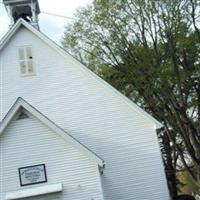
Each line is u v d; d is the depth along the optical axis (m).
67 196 22.83
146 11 31.30
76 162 23.06
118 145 26.64
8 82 27.36
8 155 23.00
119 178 26.31
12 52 27.64
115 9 32.47
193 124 32.69
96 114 27.00
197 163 32.34
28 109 23.08
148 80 31.52
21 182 22.83
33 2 29.59
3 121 23.05
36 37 27.78
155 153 26.55
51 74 27.45
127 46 32.62
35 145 23.09
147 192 26.16
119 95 27.12
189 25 30.75
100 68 34.38
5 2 29.20
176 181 41.31
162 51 31.09
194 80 32.03
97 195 22.84
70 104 27.12
